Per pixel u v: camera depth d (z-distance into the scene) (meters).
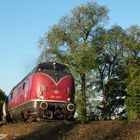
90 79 57.94
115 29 62.03
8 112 43.00
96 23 58.66
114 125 18.81
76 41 58.00
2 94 87.19
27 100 30.08
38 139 20.33
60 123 23.42
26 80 32.28
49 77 29.00
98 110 59.22
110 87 61.62
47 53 57.25
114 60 62.56
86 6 58.66
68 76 29.56
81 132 18.61
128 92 56.84
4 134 25.11
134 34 62.44
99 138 17.03
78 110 55.19
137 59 62.09
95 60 56.56
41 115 28.72
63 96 29.00
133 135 16.59
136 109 55.97
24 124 27.20
